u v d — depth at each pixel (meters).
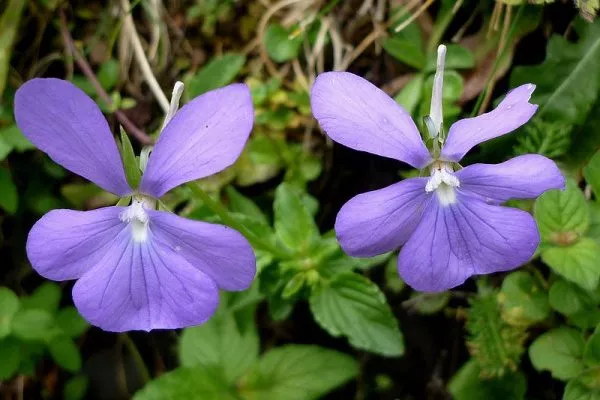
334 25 0.24
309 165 0.24
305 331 0.24
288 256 0.21
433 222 0.18
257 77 0.25
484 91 0.23
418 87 0.23
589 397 0.21
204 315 0.18
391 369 0.23
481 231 0.18
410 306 0.23
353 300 0.21
